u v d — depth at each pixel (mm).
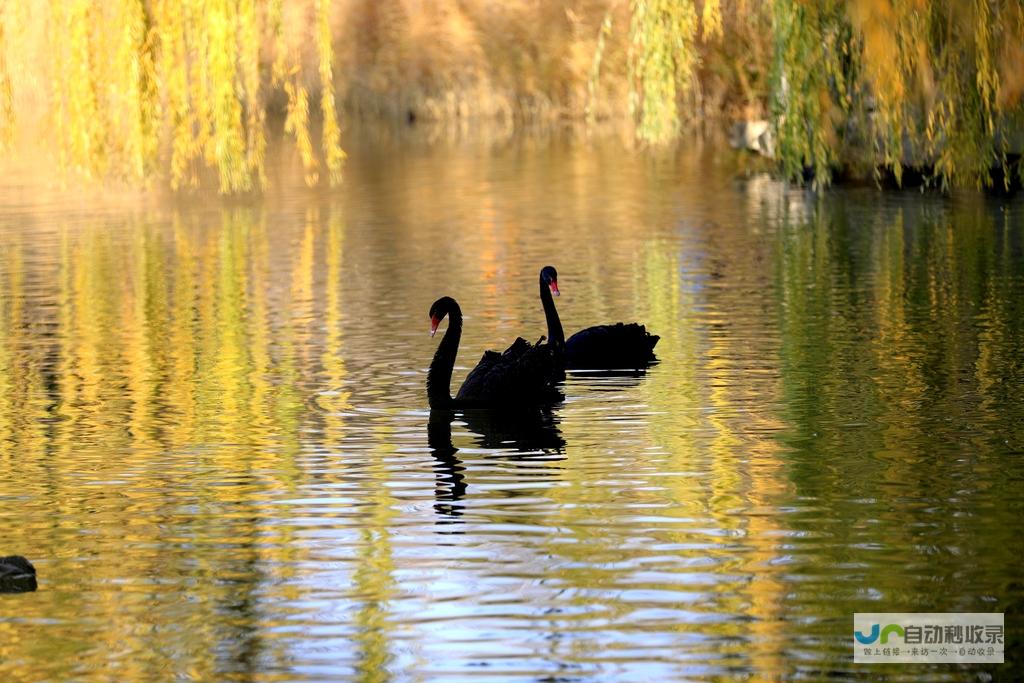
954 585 10930
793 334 21266
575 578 11203
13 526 12773
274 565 11656
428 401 17484
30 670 9711
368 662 9742
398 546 12070
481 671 9562
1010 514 12562
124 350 20938
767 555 11656
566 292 25797
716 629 10180
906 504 12914
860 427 15734
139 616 10609
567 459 14758
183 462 14859
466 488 13758
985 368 18516
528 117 65500
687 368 19203
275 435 15953
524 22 63969
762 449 14938
